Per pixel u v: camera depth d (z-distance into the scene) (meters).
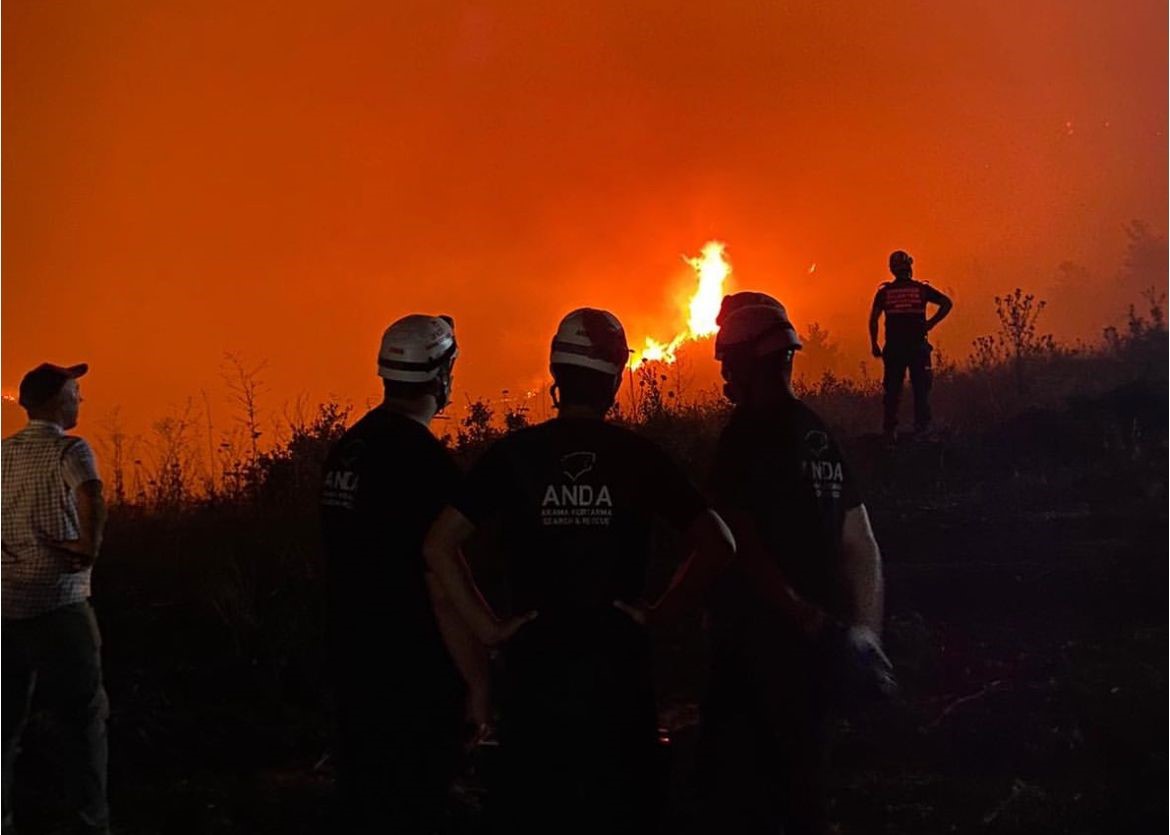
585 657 4.57
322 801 7.06
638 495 4.66
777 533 4.95
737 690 5.04
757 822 5.01
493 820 4.63
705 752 5.11
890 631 8.48
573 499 4.61
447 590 4.70
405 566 5.14
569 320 4.75
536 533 4.62
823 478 5.04
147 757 7.78
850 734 7.35
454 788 6.69
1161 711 7.00
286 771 7.66
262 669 8.82
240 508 12.10
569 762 4.55
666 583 9.59
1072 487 11.58
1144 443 12.28
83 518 6.12
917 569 9.78
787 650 4.96
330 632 5.26
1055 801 6.39
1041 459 12.70
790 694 4.96
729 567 5.05
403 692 5.12
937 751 7.08
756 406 5.10
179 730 8.06
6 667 6.16
